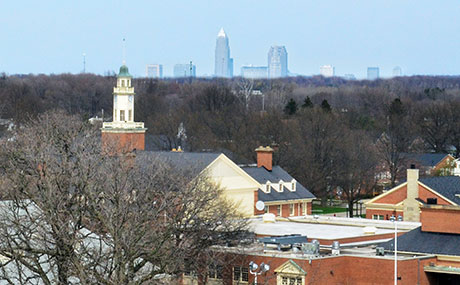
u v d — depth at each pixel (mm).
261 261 145500
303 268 140250
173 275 140250
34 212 141250
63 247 122625
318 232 168500
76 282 134375
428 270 143500
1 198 145000
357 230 173125
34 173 139000
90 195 126250
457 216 147750
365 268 143500
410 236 151250
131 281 124438
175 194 152750
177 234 143500
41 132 170750
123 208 126750
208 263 143500
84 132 171000
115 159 162000
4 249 123938
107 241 138875
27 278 122875
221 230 156750
